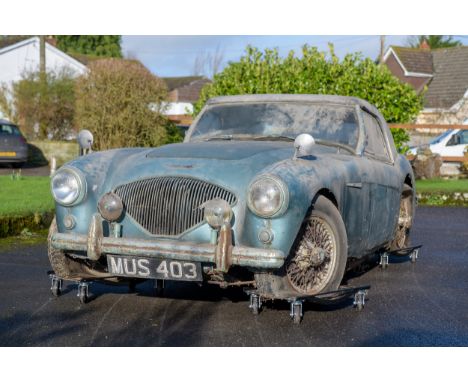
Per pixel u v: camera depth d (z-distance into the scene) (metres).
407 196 7.08
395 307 5.06
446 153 21.83
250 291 4.38
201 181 4.39
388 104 14.03
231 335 4.16
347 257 5.07
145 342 4.00
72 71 25.97
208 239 4.28
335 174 4.71
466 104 27.62
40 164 21.98
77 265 5.04
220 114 5.88
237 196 4.31
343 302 5.15
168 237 4.35
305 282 4.51
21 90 23.64
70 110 23.91
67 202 4.63
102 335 4.13
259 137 5.50
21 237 8.05
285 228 4.12
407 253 6.96
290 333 4.23
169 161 4.62
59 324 4.37
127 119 17.98
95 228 4.40
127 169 4.67
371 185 5.41
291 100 5.80
